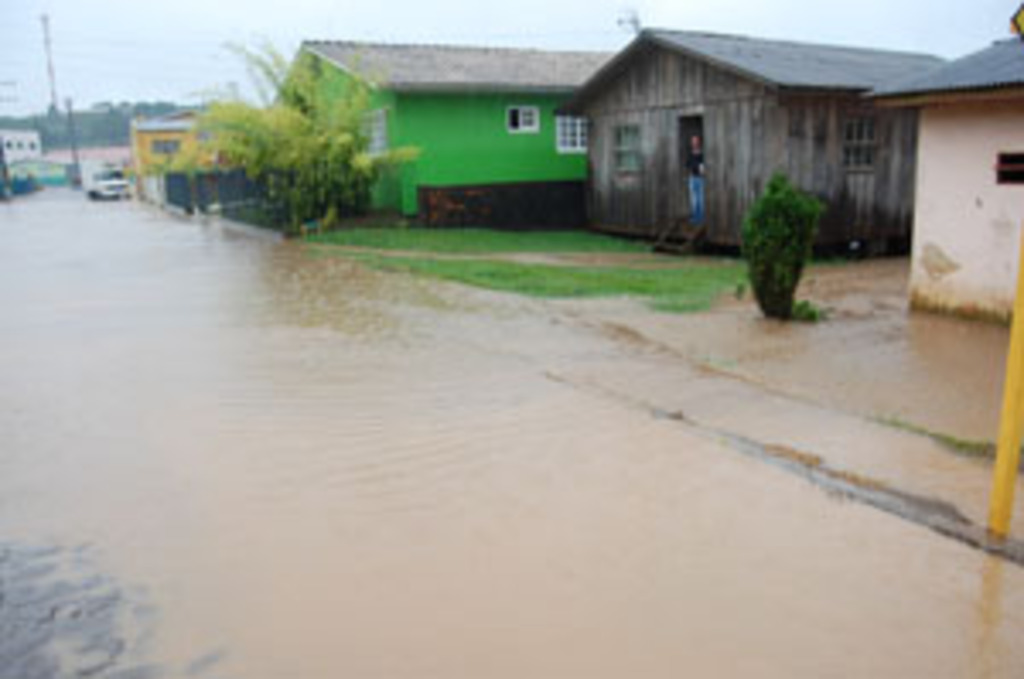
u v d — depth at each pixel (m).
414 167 19.70
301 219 18.72
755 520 4.07
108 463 4.80
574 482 4.52
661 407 5.90
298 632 3.08
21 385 6.52
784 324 8.80
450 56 22.11
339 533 3.89
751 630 3.13
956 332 8.47
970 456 5.01
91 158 89.88
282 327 8.66
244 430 5.35
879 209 16.25
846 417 5.73
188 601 3.30
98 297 10.80
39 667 2.88
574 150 21.73
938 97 8.72
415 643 3.01
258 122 17.98
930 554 3.76
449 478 4.55
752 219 8.90
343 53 20.64
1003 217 8.77
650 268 13.89
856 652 3.00
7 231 23.25
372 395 6.14
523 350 7.60
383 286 11.39
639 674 2.84
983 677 2.88
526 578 3.48
